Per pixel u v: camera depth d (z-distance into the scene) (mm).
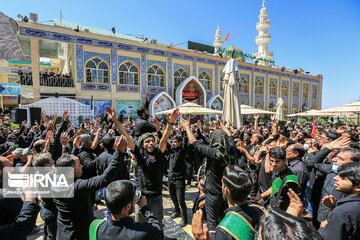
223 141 2713
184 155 3910
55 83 14961
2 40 50656
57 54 19641
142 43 18344
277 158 2486
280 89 29781
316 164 2936
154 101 18578
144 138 2994
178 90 20078
